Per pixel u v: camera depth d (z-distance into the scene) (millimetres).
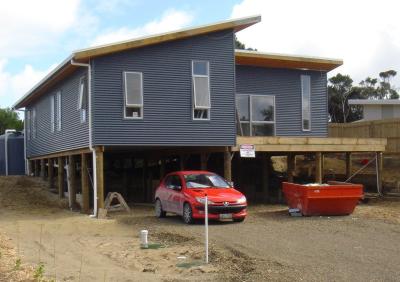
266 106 23500
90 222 16609
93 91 18016
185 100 19328
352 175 23906
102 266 10227
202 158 21141
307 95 24375
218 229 14523
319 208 16891
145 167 27516
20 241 13281
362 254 10484
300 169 28312
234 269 9492
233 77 20109
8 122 57781
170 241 13086
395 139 28062
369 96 63438
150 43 18516
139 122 18609
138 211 19812
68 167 22359
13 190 24781
